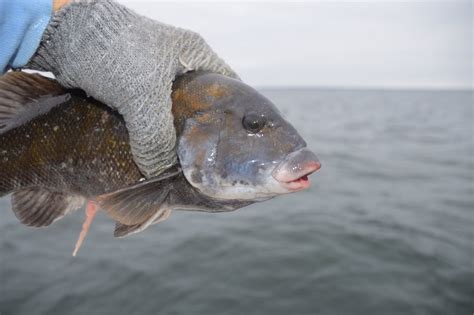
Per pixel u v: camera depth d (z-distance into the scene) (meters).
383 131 42.72
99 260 9.37
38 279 8.55
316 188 16.52
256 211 13.06
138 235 10.94
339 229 11.19
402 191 16.27
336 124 51.53
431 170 20.91
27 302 7.79
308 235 10.72
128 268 8.91
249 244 10.12
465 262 9.34
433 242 10.50
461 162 23.38
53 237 10.74
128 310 7.61
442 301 7.75
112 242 10.42
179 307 7.63
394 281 8.38
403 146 30.58
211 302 7.70
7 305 7.69
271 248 9.84
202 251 9.79
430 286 8.25
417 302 7.68
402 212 13.22
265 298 7.82
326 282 8.30
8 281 8.46
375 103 136.38
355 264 9.06
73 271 8.86
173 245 10.14
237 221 11.97
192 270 8.88
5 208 13.15
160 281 8.40
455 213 13.19
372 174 19.67
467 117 71.88
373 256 9.52
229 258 9.36
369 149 28.55
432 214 13.05
